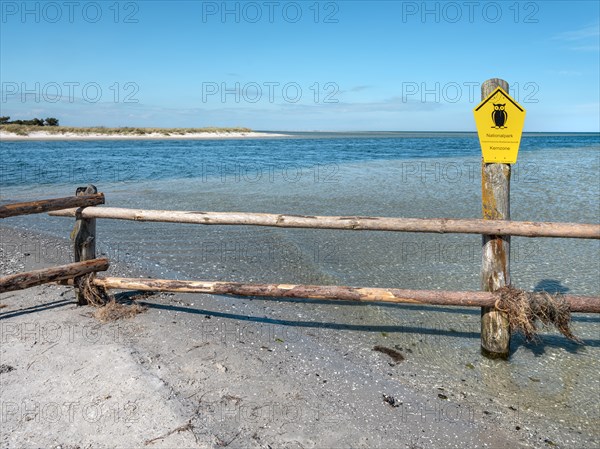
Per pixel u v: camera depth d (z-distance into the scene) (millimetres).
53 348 3807
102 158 27359
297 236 8320
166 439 2762
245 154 32938
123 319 4484
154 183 16266
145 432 2814
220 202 11742
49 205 4234
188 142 55281
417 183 15688
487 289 3906
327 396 3393
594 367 3936
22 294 5102
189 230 8812
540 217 9586
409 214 9984
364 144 52875
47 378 3352
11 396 3127
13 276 4129
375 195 12883
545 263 6637
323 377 3670
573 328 4711
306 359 3955
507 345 3996
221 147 42906
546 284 5777
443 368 3900
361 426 3061
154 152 34062
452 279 6004
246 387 3418
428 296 3904
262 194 13258
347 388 3531
